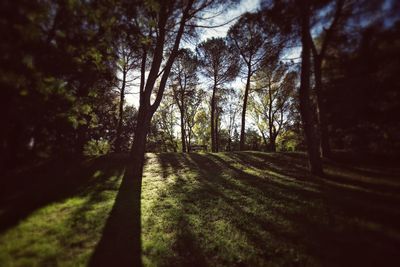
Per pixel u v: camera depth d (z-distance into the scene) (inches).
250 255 219.9
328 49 574.2
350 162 546.9
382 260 192.1
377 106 499.2
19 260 201.0
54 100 281.7
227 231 267.6
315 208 304.7
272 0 497.7
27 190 384.5
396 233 227.1
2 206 314.7
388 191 339.6
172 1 486.3
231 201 361.4
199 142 2190.0
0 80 207.9
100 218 294.5
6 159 312.3
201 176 524.1
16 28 200.1
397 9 399.9
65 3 238.2
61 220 281.9
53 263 201.5
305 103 483.8
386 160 535.5
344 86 543.8
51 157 563.2
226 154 794.2
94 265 204.8
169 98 1513.3
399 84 439.2
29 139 331.3
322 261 200.5
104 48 318.7
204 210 331.0
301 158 647.1
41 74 242.1
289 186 406.0
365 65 474.6
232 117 1974.7
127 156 716.0
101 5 262.5
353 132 593.0
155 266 208.5
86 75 333.4
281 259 210.8
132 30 327.9
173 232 269.6
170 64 554.6
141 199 379.2
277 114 1615.4
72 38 271.9
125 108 1670.8
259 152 786.8
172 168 614.2
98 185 442.0
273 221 283.3
